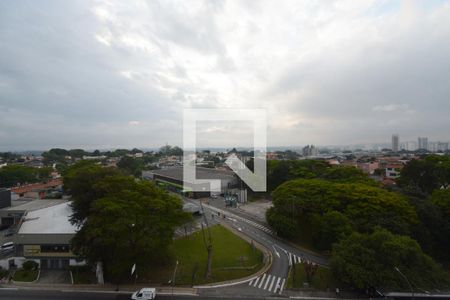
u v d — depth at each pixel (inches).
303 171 3211.1
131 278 1414.9
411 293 1191.6
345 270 1284.4
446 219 1790.1
